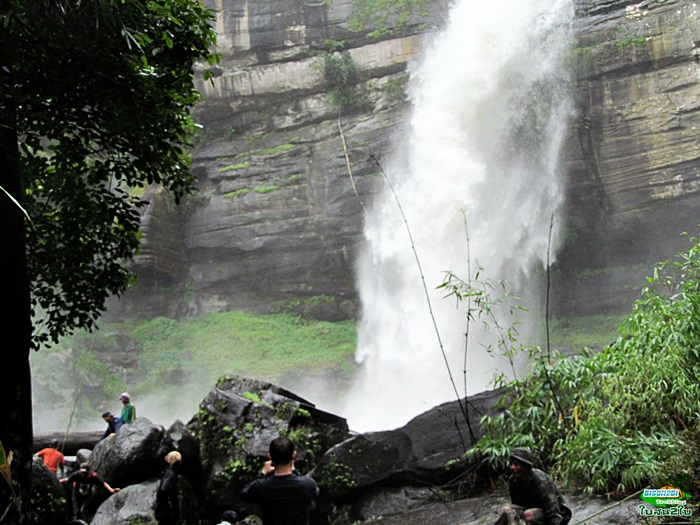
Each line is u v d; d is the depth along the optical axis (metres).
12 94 6.10
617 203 30.09
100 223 8.15
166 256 33.19
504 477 7.96
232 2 35.12
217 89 34.66
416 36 34.06
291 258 33.41
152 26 6.61
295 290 33.69
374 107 34.12
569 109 30.98
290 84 34.44
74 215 7.95
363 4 34.56
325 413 9.77
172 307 33.47
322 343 31.83
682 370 6.91
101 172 7.56
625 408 7.20
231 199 34.00
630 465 6.49
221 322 32.59
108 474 9.02
